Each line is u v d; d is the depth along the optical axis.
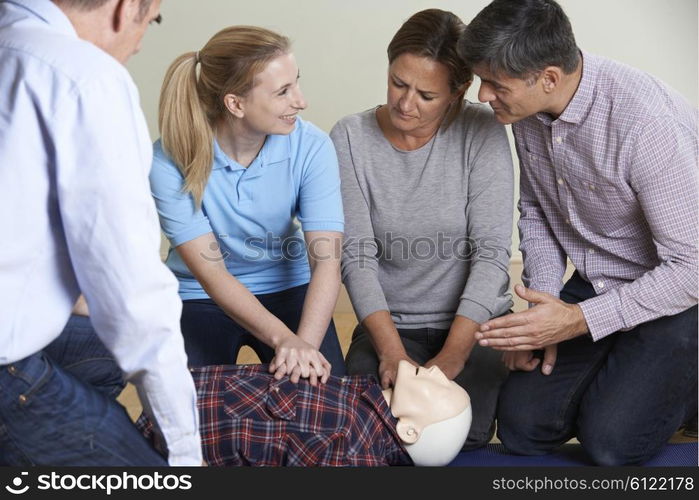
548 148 1.87
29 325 1.16
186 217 1.87
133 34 1.22
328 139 1.96
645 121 1.70
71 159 1.09
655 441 1.83
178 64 1.79
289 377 1.70
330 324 2.07
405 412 1.72
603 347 1.93
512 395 1.95
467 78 1.84
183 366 1.21
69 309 1.20
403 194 2.03
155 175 1.85
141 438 1.28
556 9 1.66
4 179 1.09
